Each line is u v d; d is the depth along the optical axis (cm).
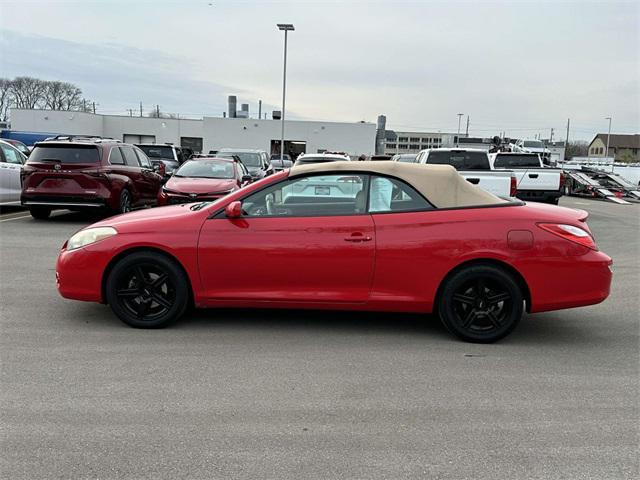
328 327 519
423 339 491
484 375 415
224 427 330
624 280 747
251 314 554
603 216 1623
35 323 512
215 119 5238
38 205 1120
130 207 1220
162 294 500
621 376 419
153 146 2481
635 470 294
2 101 8512
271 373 409
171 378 397
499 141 3791
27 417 337
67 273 498
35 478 278
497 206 484
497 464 297
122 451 302
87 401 359
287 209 492
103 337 478
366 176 491
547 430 334
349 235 475
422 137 11394
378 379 403
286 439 318
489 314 479
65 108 8800
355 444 314
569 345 486
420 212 479
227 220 488
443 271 472
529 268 467
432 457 303
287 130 5291
